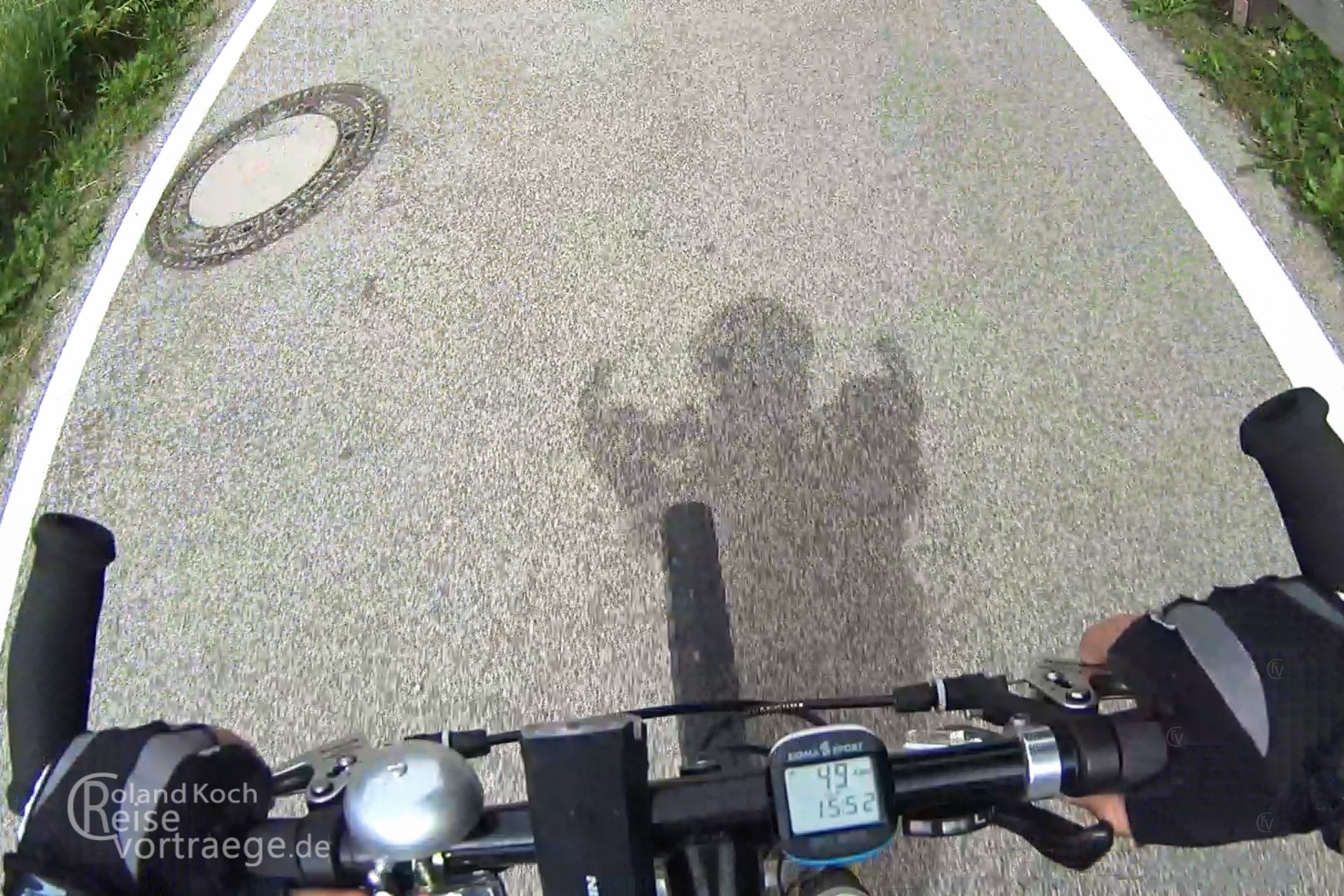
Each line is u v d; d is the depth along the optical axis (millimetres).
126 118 5262
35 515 3758
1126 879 2520
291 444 3752
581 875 1155
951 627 2957
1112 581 2965
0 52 5340
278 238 4457
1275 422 1239
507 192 4371
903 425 3373
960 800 1315
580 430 3557
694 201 4148
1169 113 4016
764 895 1380
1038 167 3973
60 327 4375
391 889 1286
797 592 3084
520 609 3195
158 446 3859
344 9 5586
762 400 3514
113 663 3312
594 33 5031
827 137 4270
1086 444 3230
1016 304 3594
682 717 2188
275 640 3275
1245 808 1185
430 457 3602
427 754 1199
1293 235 3551
